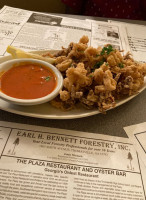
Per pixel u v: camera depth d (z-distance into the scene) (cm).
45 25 34
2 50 26
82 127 18
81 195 13
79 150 16
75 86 18
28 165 14
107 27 37
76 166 15
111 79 18
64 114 17
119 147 17
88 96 18
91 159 15
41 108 18
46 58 22
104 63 19
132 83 19
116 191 14
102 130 18
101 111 18
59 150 16
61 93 17
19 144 16
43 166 15
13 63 19
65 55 23
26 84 18
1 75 18
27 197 13
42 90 18
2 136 16
